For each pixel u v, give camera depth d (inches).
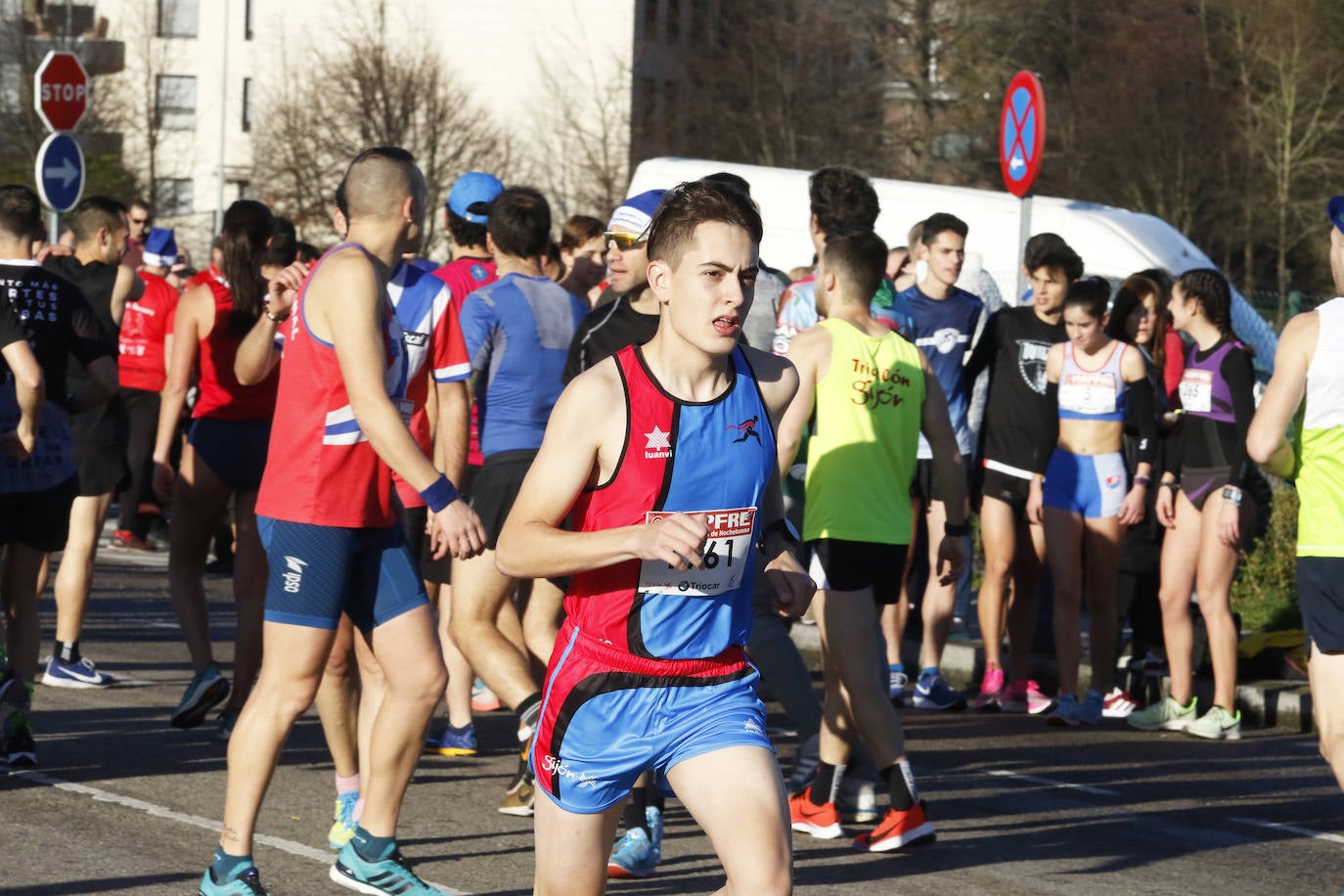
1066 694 709.3
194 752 571.2
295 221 3442.4
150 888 415.8
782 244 1386.6
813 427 477.1
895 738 475.8
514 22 4527.6
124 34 4264.3
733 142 3026.6
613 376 290.4
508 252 550.9
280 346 599.5
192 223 4603.8
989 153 2908.5
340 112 3452.3
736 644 299.7
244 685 594.6
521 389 536.1
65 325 566.3
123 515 1133.1
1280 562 889.5
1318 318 401.7
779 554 325.4
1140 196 2869.1
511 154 3784.5
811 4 2942.9
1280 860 489.4
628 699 291.3
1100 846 496.7
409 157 411.5
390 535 404.8
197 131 4783.5
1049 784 581.9
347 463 393.4
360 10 4222.4
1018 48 2910.9
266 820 485.7
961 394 743.1
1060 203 1268.5
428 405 496.1
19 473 548.4
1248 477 664.4
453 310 450.6
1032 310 719.1
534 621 518.6
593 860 297.0
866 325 483.2
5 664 536.7
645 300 482.3
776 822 280.2
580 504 296.0
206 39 4756.4
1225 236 2866.6
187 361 609.0
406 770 411.2
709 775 284.5
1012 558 729.6
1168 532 695.7
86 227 739.4
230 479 593.9
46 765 543.5
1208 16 2891.2
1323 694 401.1
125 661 751.7
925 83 2908.5
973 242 1278.3
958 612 839.7
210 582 1034.7
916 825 476.1
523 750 503.8
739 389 296.7
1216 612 681.6
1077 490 698.2
